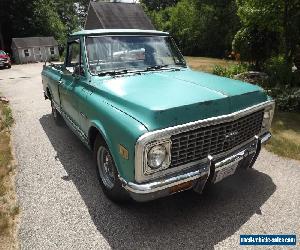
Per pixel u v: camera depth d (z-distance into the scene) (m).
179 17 45.44
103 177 3.95
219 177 3.38
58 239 3.25
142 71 4.47
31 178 4.53
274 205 3.75
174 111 2.95
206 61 27.94
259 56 13.11
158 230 3.36
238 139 3.50
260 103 3.76
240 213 3.61
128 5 38.53
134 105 3.13
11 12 41.62
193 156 3.10
